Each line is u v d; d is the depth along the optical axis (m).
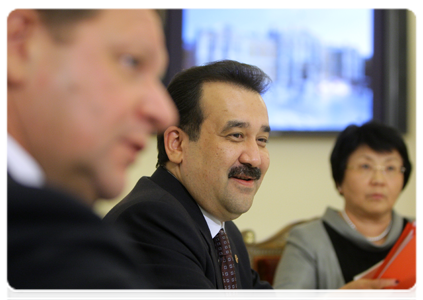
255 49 2.57
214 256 1.10
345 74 2.62
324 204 2.57
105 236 0.31
